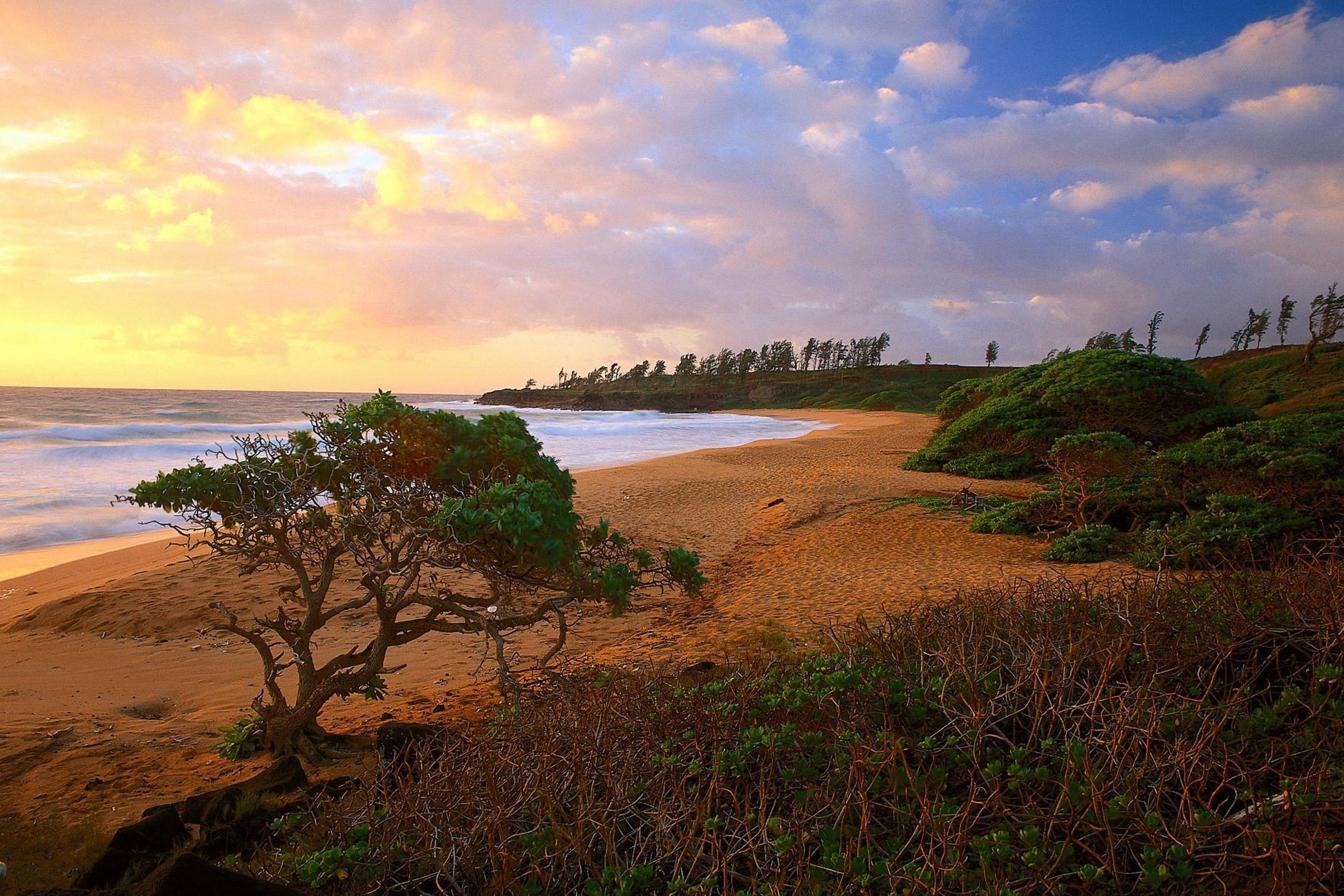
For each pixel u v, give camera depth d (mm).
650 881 2662
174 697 6832
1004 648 3852
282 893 2684
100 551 13695
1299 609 3713
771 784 3051
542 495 4613
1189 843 2430
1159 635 3709
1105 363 22406
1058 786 2842
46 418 44906
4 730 5590
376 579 5023
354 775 4520
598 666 6066
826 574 10242
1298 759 2820
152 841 3516
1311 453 10359
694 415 81938
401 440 5238
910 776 2785
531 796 2926
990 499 14820
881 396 90438
